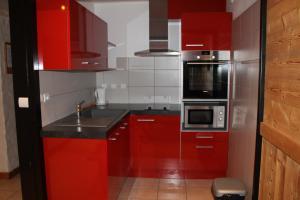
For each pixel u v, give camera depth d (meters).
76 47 2.32
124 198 2.94
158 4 3.40
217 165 3.37
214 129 3.32
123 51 3.90
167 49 3.44
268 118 1.79
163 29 3.42
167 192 3.10
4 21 3.35
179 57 3.83
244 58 2.53
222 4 3.38
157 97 3.93
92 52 2.77
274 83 1.68
